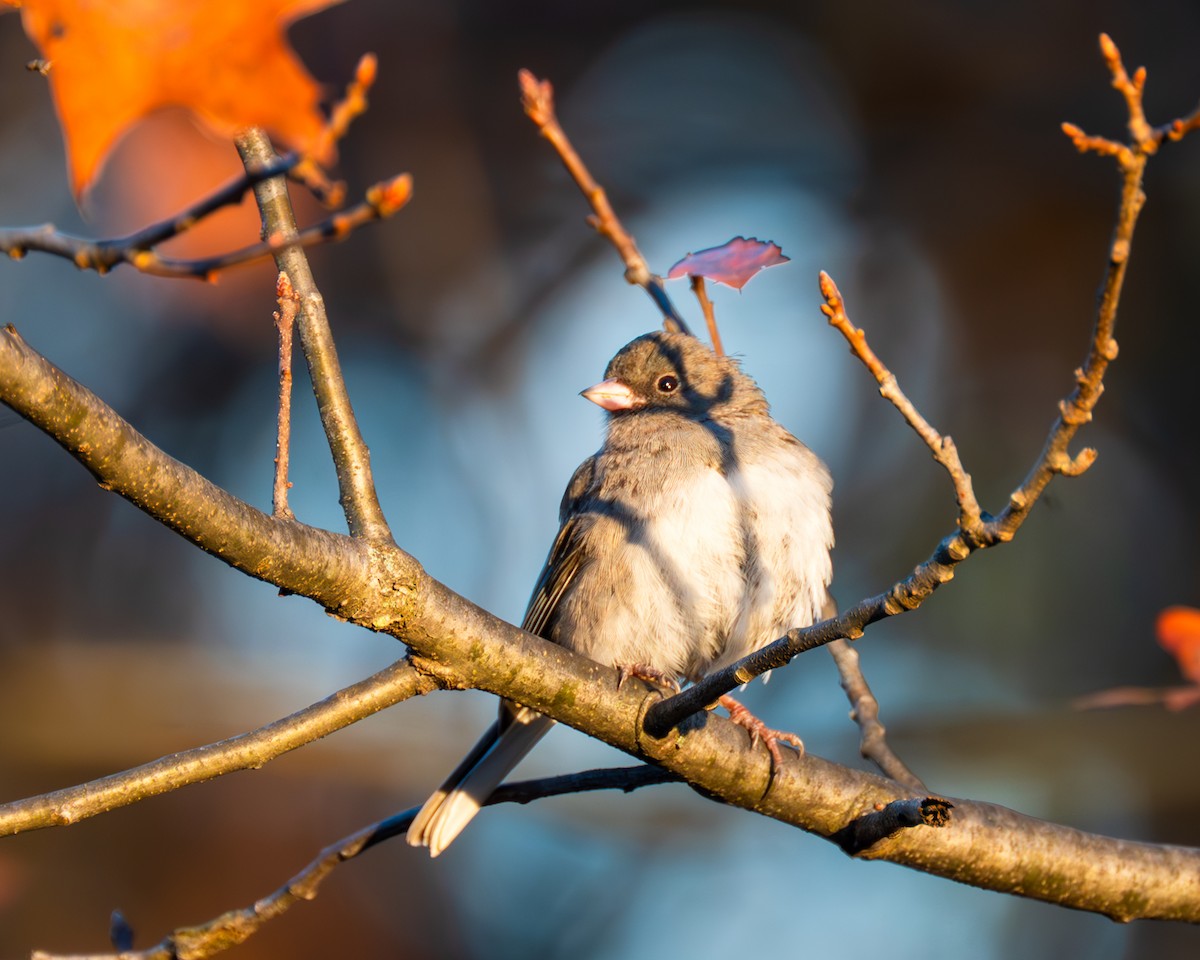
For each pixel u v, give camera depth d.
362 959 12.22
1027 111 15.23
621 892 12.82
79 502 14.98
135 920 11.80
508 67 15.94
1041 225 14.82
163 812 12.26
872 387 14.95
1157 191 14.50
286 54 3.04
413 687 5.07
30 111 14.88
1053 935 12.11
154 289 14.30
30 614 14.39
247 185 3.01
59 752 12.32
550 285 15.91
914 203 15.43
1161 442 14.02
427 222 15.63
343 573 4.72
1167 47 14.86
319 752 12.15
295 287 4.96
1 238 3.16
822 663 13.18
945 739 12.20
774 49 16.08
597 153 16.16
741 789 5.64
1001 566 13.45
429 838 6.35
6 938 11.41
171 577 14.80
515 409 15.52
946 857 5.73
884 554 14.01
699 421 7.50
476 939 12.60
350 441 4.90
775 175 16.08
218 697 12.99
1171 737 12.12
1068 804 11.95
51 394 3.99
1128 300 14.43
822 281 3.96
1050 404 14.33
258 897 12.15
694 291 6.33
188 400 14.84
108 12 3.04
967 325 14.84
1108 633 13.31
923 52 15.49
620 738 5.41
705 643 7.04
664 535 6.89
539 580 7.62
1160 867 5.93
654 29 16.12
